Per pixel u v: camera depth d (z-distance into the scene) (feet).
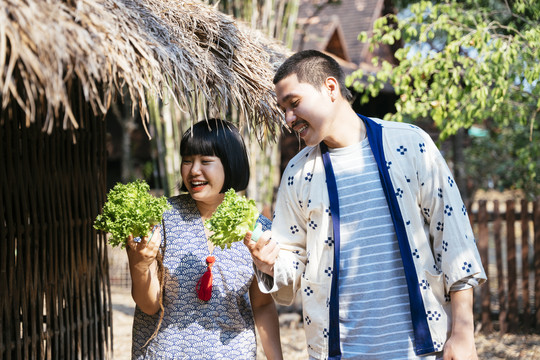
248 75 9.39
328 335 7.46
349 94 7.82
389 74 16.88
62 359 10.25
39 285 9.71
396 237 7.33
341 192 7.50
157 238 7.68
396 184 7.34
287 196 7.88
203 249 8.28
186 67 7.82
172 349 8.09
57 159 10.10
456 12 16.83
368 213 7.39
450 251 7.18
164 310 8.22
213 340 8.05
